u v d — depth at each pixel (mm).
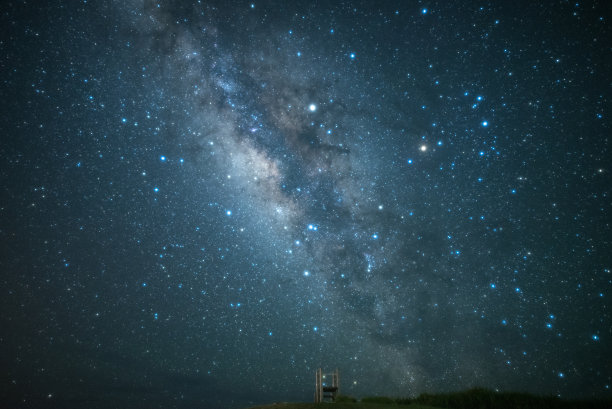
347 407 7414
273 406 7859
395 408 7488
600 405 8508
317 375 8500
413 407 7762
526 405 8531
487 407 8633
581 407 8469
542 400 8836
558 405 8570
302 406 7582
